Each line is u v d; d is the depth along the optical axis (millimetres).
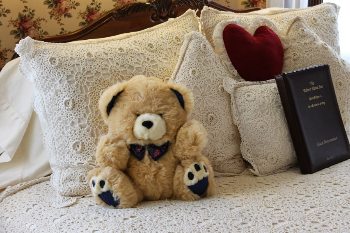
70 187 1674
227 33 1908
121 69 1743
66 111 1686
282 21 2119
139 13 2215
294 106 1797
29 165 1918
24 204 1664
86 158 1684
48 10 2303
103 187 1562
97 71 1713
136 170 1597
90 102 1694
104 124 1696
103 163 1585
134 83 1630
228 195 1630
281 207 1529
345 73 2037
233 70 1905
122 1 2447
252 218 1476
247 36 1917
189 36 1802
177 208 1554
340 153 1869
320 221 1448
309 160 1779
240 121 1799
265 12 2209
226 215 1496
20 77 1944
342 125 1912
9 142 1883
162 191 1611
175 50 1858
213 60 1817
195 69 1763
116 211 1556
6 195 1745
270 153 1789
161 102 1597
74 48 1747
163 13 2262
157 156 1598
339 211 1494
